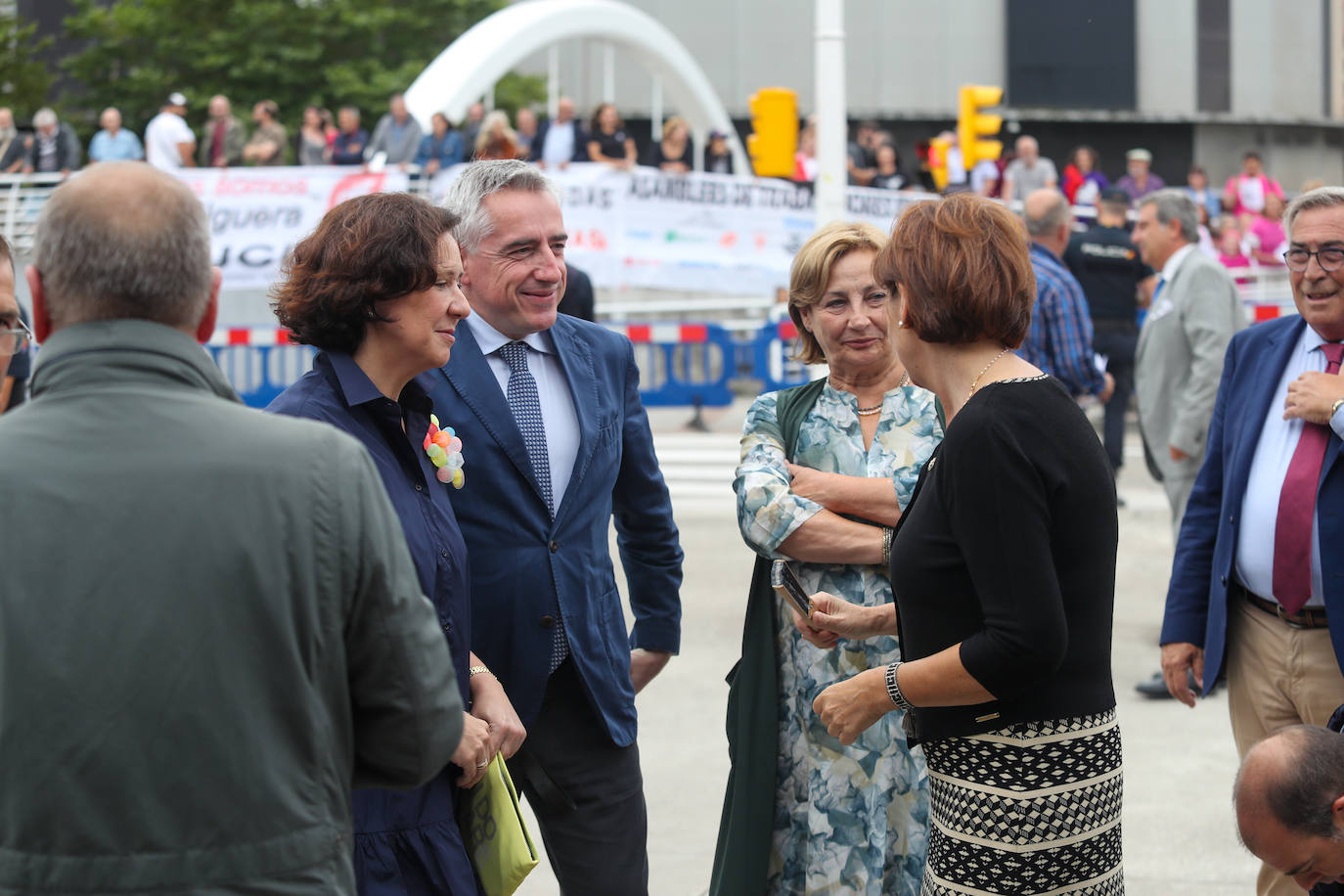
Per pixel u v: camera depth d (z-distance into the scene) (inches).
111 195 68.7
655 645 128.0
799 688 119.2
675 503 423.5
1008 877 88.9
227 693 65.5
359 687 71.7
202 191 561.3
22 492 65.6
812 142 644.1
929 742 92.7
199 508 66.1
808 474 119.7
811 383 127.0
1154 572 327.9
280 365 516.4
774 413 126.3
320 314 95.0
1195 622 139.6
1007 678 84.9
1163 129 1327.5
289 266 98.7
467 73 653.9
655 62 781.9
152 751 64.3
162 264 68.9
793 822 119.9
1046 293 246.2
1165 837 176.7
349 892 70.2
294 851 66.7
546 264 112.7
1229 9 1316.4
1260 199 768.9
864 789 116.8
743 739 119.5
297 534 67.6
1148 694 236.1
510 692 110.4
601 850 114.1
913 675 89.1
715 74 1318.9
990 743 89.1
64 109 1357.0
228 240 560.4
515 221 112.0
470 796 98.8
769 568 120.8
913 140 1317.7
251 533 66.6
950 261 89.4
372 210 96.0
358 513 69.9
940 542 88.8
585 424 115.2
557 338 117.4
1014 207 714.8
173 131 655.8
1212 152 1333.7
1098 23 1305.4
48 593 64.6
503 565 110.2
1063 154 1326.3
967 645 86.4
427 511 97.2
